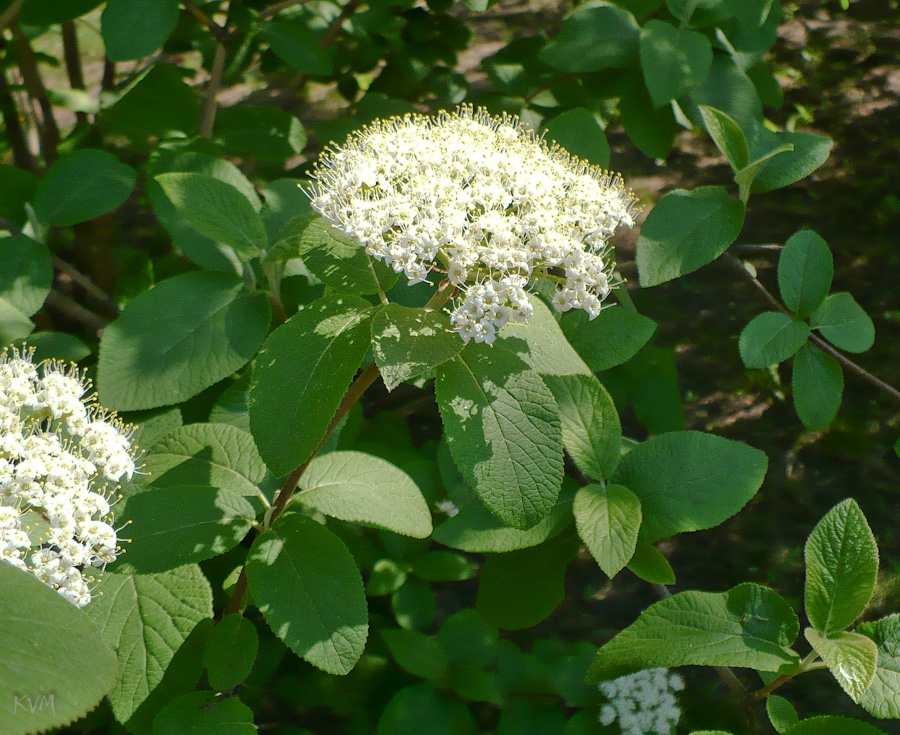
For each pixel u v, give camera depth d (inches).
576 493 105.4
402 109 167.9
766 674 106.4
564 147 119.6
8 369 86.7
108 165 121.3
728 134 115.2
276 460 79.5
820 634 91.0
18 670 38.3
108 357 104.1
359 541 122.9
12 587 40.6
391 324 80.0
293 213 123.0
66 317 180.1
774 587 160.7
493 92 175.3
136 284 158.6
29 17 132.3
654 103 128.8
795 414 198.1
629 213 107.3
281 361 82.2
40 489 77.4
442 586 156.6
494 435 81.5
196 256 114.0
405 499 96.3
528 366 84.3
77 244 183.6
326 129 159.5
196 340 106.1
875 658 85.1
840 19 282.2
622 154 261.7
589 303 86.8
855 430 192.9
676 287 229.9
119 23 117.9
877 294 221.9
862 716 137.9
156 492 92.0
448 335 79.8
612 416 107.0
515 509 80.3
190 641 95.3
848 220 245.4
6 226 120.7
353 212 83.2
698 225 111.3
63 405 86.9
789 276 124.3
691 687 137.6
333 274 89.7
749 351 121.0
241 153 151.7
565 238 86.2
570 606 155.9
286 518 92.9
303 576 88.8
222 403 118.8
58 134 180.4
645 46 130.3
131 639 93.0
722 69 142.8
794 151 118.6
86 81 238.8
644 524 101.5
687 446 104.3
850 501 93.7
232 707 89.0
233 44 162.6
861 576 91.3
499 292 80.4
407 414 181.0
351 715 111.3
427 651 104.6
